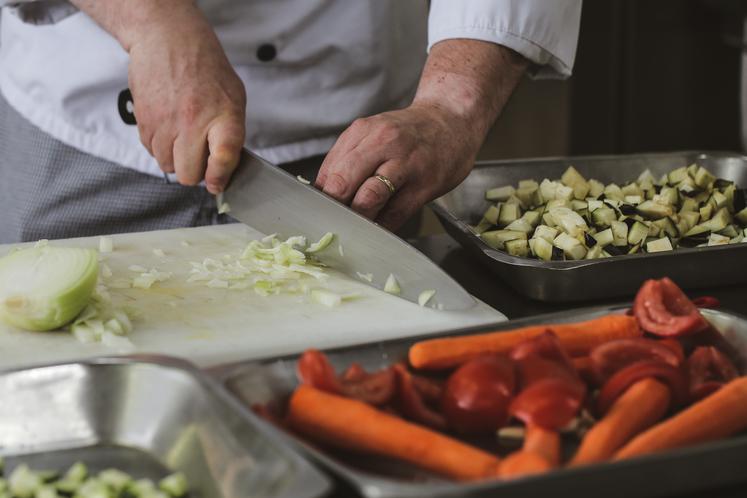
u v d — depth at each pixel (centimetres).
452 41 139
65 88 154
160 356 84
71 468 81
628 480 67
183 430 80
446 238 144
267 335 105
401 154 125
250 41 152
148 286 118
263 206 129
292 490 66
